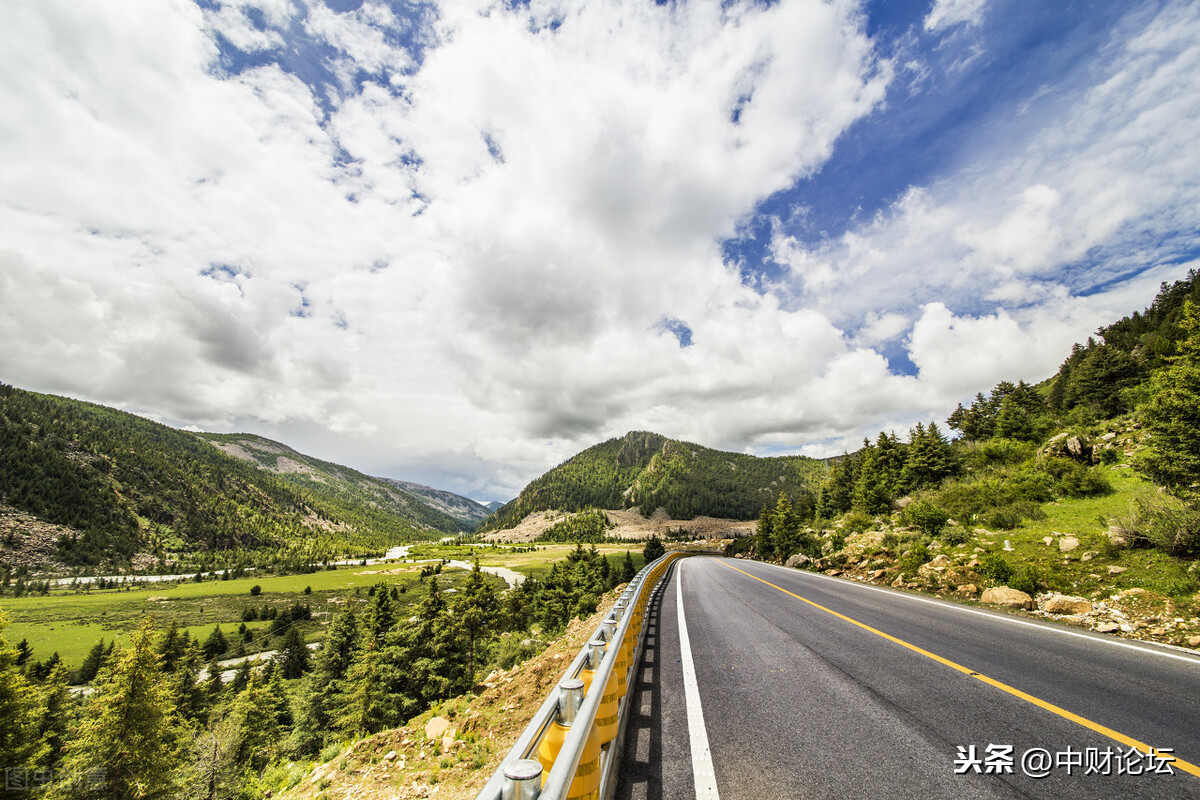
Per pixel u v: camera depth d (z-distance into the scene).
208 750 22.42
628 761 3.58
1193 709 4.43
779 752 3.69
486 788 1.62
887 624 8.62
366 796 5.52
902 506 26.02
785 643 7.40
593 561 56.06
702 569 25.05
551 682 7.55
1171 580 8.62
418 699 26.16
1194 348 11.76
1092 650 6.61
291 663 51.41
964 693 4.95
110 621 91.44
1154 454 11.91
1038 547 12.10
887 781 3.21
